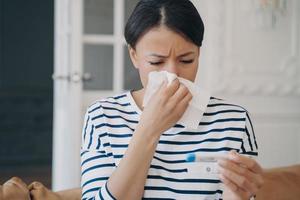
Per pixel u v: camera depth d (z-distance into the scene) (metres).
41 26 5.44
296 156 3.08
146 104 0.99
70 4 2.77
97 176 1.03
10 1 5.32
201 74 2.92
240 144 1.06
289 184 1.58
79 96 2.80
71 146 2.81
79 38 2.79
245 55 2.92
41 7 5.42
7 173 5.09
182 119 1.02
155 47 0.96
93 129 1.09
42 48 5.46
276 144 3.04
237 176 0.91
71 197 1.28
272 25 2.94
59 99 2.89
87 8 2.86
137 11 0.99
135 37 0.99
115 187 0.94
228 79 2.90
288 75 3.01
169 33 0.95
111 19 2.90
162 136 1.05
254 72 2.95
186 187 1.02
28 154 5.43
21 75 5.41
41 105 5.48
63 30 2.81
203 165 1.01
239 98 2.95
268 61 2.97
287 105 3.05
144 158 0.94
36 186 1.27
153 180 1.03
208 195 1.02
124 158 0.96
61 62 2.83
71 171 2.82
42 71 5.47
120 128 1.07
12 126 5.38
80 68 2.80
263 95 2.99
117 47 2.89
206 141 1.05
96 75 2.89
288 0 2.97
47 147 5.49
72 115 2.80
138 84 2.96
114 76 2.91
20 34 5.38
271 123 3.03
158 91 0.96
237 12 2.88
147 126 0.95
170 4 0.97
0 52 5.32
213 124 1.07
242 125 1.08
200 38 0.99
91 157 1.06
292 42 3.01
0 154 5.34
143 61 0.99
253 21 2.91
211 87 2.88
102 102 1.12
